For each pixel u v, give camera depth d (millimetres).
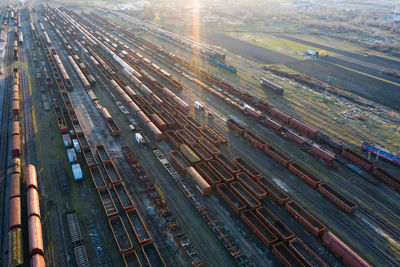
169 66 123500
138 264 40938
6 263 41219
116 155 65062
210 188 53875
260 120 81625
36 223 44906
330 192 55625
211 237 46344
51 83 99750
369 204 54031
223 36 183375
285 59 139000
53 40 162500
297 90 103438
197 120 80625
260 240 45750
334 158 63469
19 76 109875
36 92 96312
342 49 158875
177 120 77375
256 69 124125
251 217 49688
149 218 48781
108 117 77438
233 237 46188
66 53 139250
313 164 64812
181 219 49344
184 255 42906
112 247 43844
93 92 97062
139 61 129000
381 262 43188
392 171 62906
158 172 60375
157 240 44938
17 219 45531
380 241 46656
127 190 54719
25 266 40375
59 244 44188
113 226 46844
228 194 54469
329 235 44219
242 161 62375
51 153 65375
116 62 129625
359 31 199875
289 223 49188
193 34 186375
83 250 42719
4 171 59250
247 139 73062
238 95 96062
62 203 51594
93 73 114312
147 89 94812
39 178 57500
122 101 90375
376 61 137875
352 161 65125
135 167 59812
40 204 51125
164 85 104312
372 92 103250
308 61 136125
